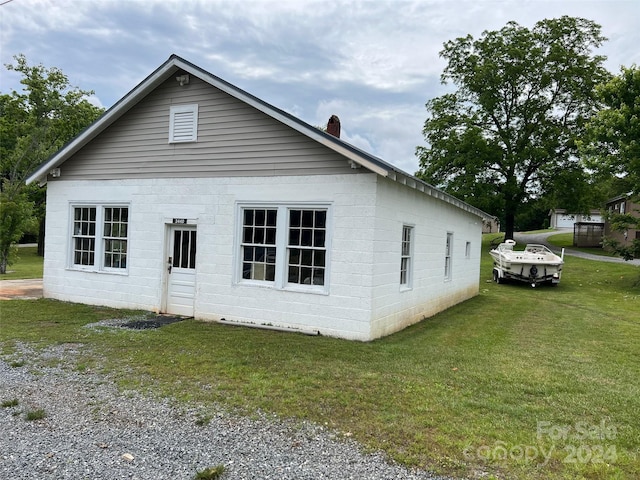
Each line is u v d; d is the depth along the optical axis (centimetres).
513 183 2948
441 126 3100
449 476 320
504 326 938
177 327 808
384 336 794
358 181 747
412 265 929
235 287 854
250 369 565
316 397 471
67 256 1048
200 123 893
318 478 315
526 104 3039
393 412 434
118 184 983
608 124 1647
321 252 785
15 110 2458
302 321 789
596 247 3300
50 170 1051
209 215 884
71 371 550
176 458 341
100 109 2927
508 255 1795
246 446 362
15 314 888
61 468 323
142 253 956
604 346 761
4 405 441
